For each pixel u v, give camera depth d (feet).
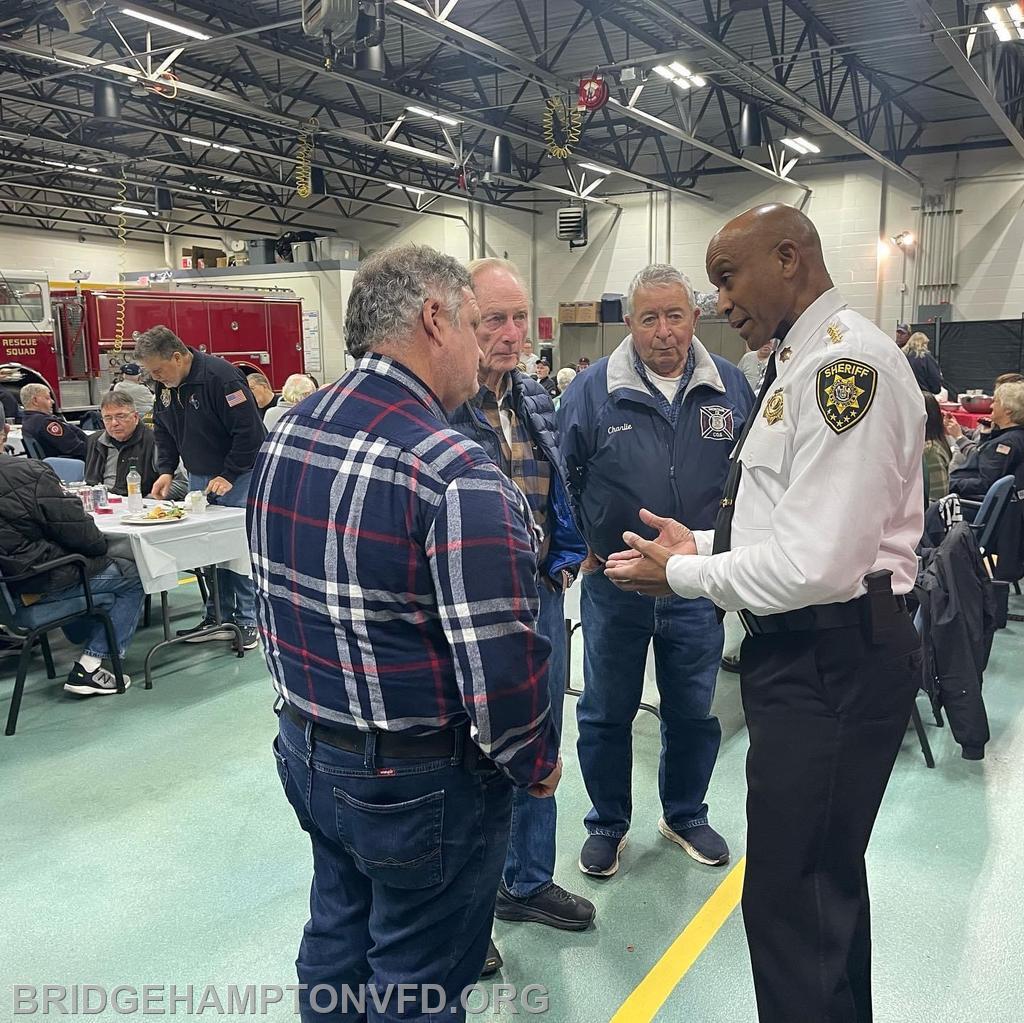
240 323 41.22
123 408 17.34
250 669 14.21
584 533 8.05
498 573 3.93
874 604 4.69
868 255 48.80
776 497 4.79
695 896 8.09
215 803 9.89
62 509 11.94
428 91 39.78
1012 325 42.32
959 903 7.88
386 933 4.51
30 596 11.94
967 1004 6.64
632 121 47.44
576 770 10.67
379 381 4.22
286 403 18.35
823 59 36.17
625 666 8.12
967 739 10.57
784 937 4.91
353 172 53.72
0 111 44.39
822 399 4.45
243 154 48.11
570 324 54.29
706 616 8.04
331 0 19.15
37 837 9.17
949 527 11.61
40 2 27.61
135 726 12.03
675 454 7.54
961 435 24.09
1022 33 25.20
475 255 61.93
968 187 45.96
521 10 29.40
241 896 8.13
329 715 4.22
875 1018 6.51
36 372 32.91
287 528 4.23
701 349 7.60
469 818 4.37
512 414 6.97
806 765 4.80
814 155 49.49
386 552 3.96
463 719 4.24
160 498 15.88
